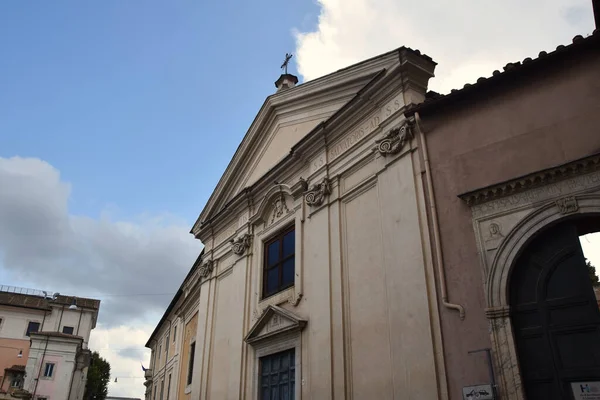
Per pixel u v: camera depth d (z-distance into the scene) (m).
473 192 7.33
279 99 13.68
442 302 7.39
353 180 10.46
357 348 9.05
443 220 7.80
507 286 6.66
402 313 8.13
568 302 6.25
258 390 11.55
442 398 7.04
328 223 10.69
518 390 6.13
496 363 6.42
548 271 6.50
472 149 7.77
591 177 6.38
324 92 12.46
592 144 6.52
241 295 13.30
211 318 14.78
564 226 6.53
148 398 32.25
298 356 10.33
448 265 7.50
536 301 6.48
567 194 6.50
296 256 11.37
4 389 33.09
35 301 42.31
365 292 9.25
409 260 8.27
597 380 5.77
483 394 6.45
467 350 6.88
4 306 40.38
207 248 16.33
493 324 6.61
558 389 6.00
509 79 7.53
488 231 7.09
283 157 13.23
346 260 9.98
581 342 6.02
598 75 6.75
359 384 8.77
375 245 9.35
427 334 7.54
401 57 9.52
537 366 6.23
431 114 8.52
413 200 8.52
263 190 13.76
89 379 49.88
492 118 7.67
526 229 6.71
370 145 10.09
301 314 10.66
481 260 7.01
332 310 9.85
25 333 40.31
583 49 6.88
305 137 11.81
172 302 23.73
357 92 10.92
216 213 16.77
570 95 6.92
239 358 12.48
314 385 9.63
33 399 34.25
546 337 6.27
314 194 11.23
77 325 42.22
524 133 7.21
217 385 13.34
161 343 29.64
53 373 35.78
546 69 7.23
